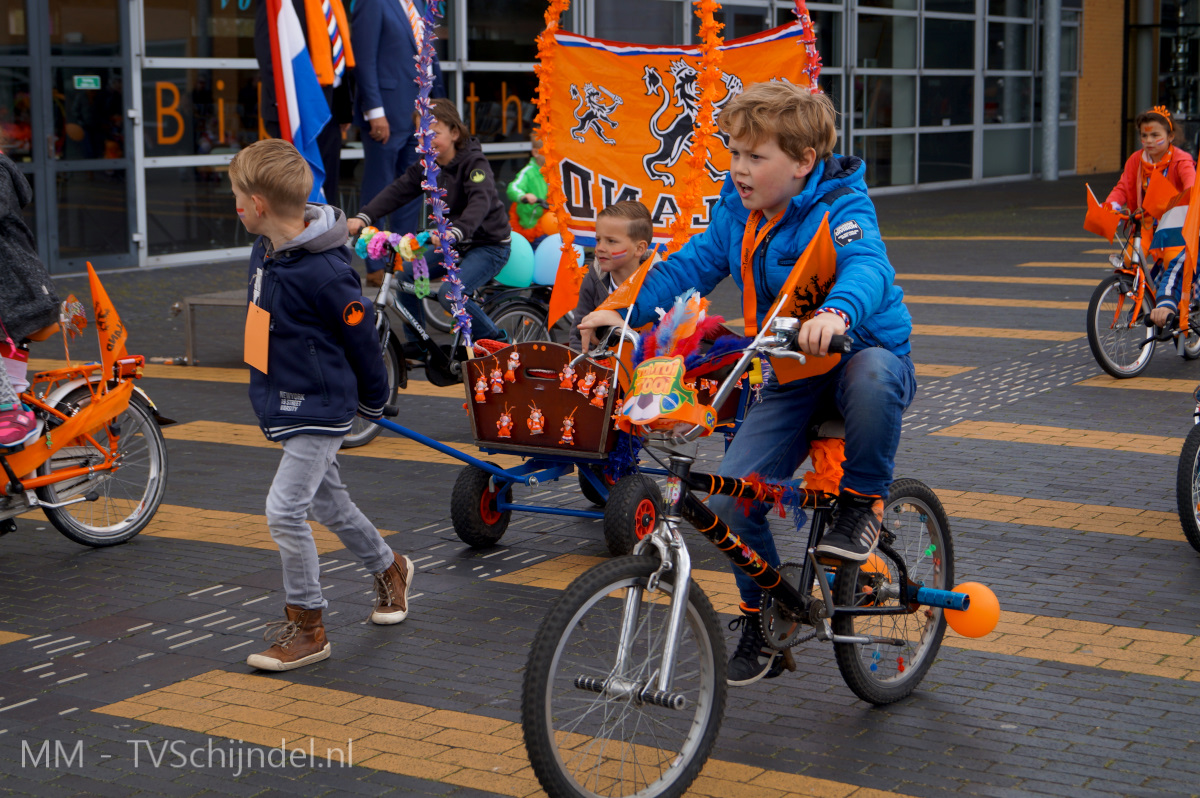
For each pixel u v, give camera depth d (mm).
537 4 18953
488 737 3756
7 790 3434
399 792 3422
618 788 3242
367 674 4234
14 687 4137
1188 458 5266
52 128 13922
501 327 8281
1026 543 5531
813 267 3414
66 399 5473
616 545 5258
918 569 4062
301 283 4172
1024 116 28844
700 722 3330
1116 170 31828
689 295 3297
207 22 15320
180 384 9266
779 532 5684
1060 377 9141
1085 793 3385
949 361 9711
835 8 23562
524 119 19031
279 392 4258
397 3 11812
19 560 5453
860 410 3488
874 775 3496
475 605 4891
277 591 5062
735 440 3803
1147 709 3916
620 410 3172
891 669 3996
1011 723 3826
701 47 5699
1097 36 30469
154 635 4598
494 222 7590
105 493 5711
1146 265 9078
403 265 7316
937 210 22188
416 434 5281
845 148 24219
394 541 5691
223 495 6453
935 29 25969
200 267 15023
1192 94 31062
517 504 5688
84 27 14117
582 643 3223
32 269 5242
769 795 3383
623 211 5398
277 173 4094
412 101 12031
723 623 4637
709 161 5824
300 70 10266
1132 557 5352
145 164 14844
